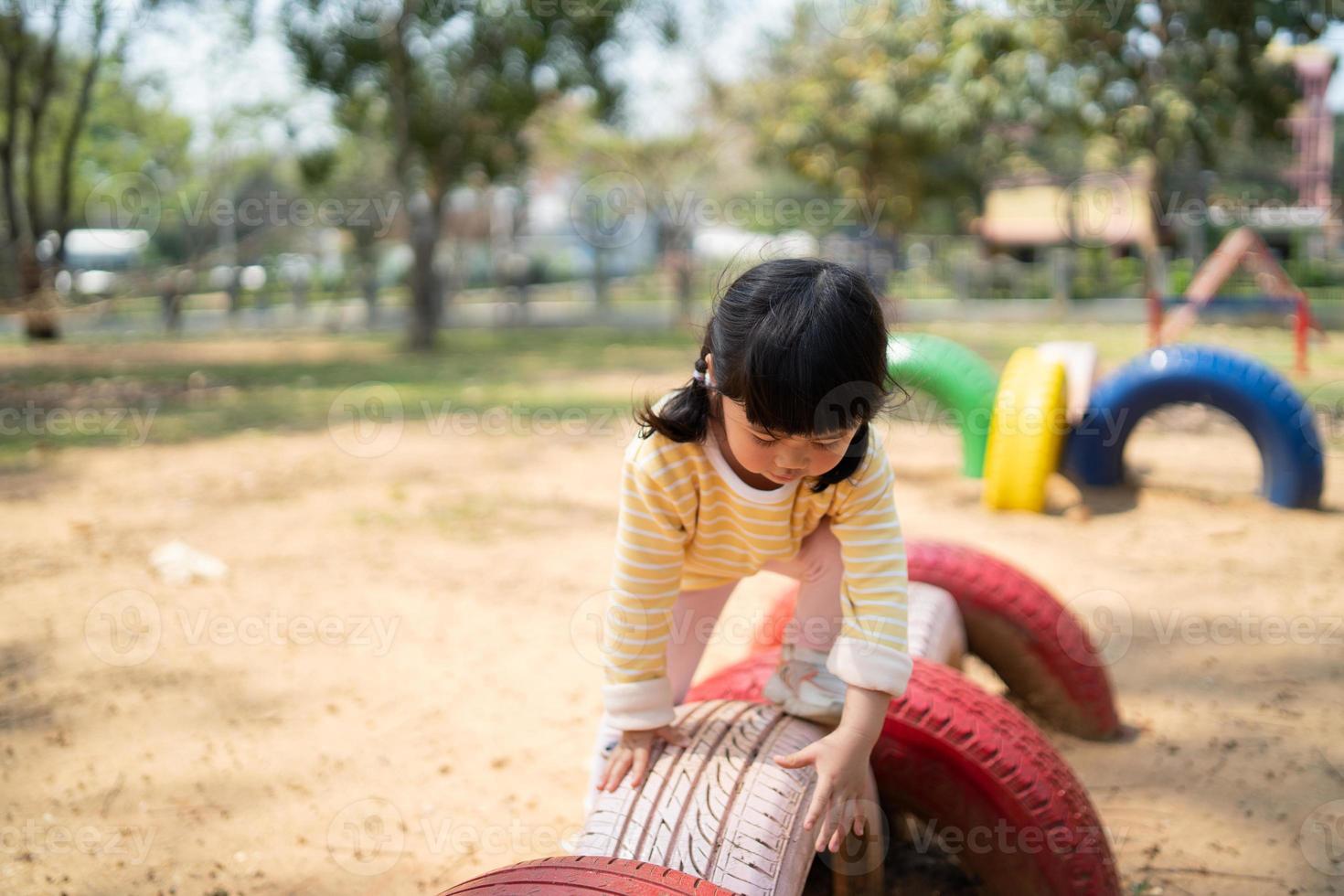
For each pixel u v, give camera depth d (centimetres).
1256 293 1788
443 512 545
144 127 1850
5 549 479
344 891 224
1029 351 607
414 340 1415
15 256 1569
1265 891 217
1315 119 1780
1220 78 1456
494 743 292
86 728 300
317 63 1349
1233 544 482
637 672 176
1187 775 266
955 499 568
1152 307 1200
